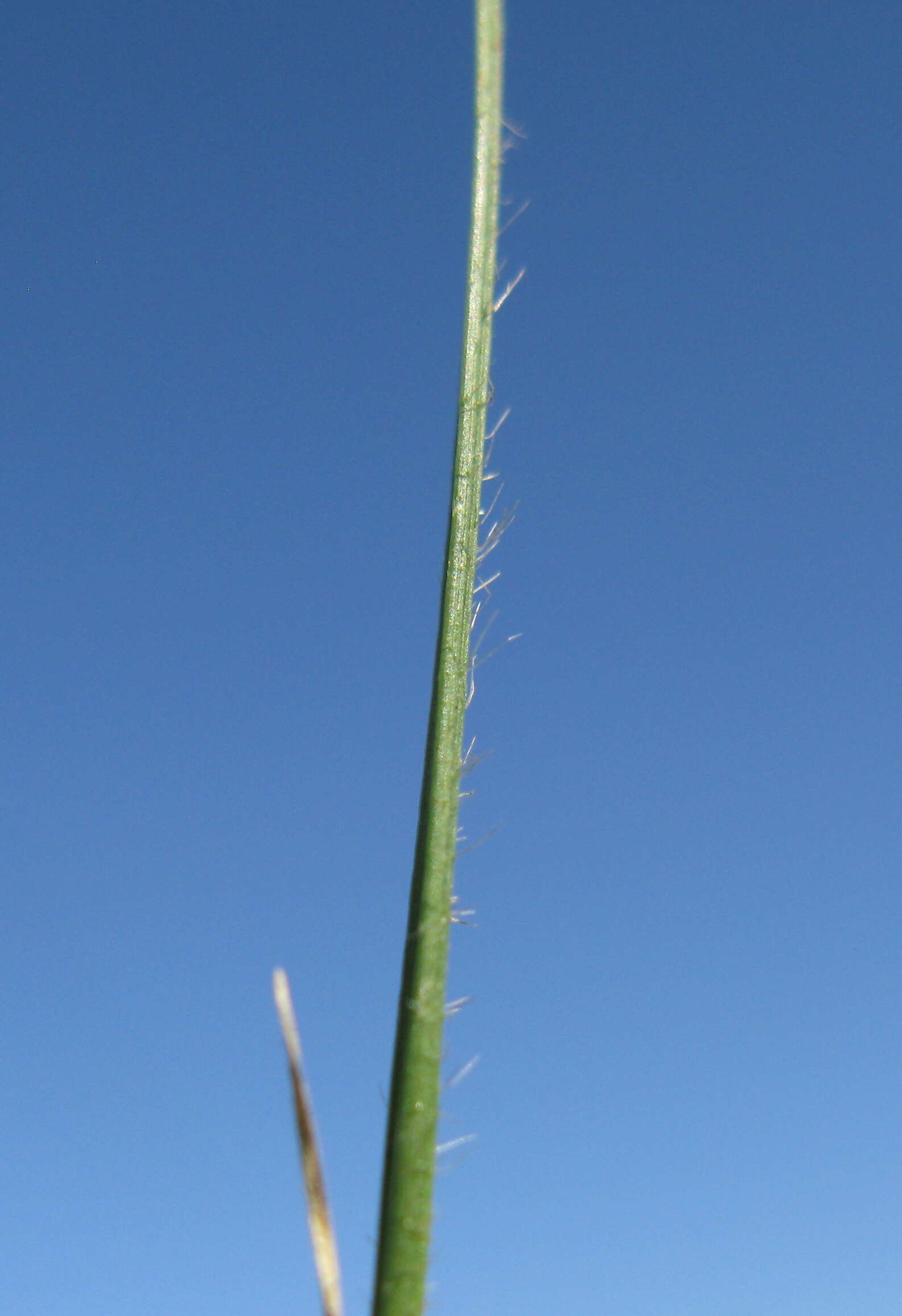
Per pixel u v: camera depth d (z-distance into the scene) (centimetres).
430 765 10
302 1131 9
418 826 10
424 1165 9
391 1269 8
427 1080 9
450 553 10
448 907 9
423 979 9
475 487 11
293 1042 9
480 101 11
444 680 10
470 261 11
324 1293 8
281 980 9
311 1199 9
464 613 10
